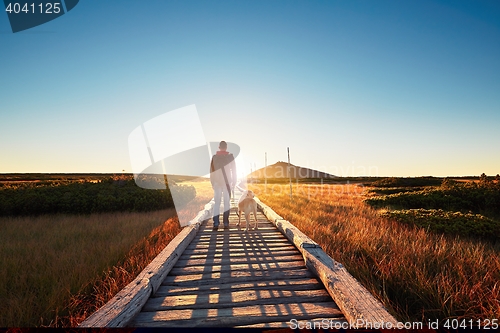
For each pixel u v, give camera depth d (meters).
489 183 13.61
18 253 5.87
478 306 3.58
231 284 3.85
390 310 3.46
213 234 7.43
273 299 3.34
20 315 3.35
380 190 21.03
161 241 7.02
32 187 13.98
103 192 13.73
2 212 11.52
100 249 6.13
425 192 14.05
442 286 3.96
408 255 5.38
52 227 9.01
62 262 5.21
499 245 6.94
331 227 8.46
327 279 3.44
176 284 3.87
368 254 5.67
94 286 4.28
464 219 8.41
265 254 5.40
